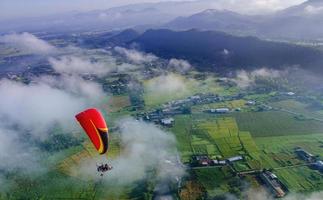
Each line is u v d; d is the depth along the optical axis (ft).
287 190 573.33
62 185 629.92
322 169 629.51
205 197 563.89
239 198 557.33
